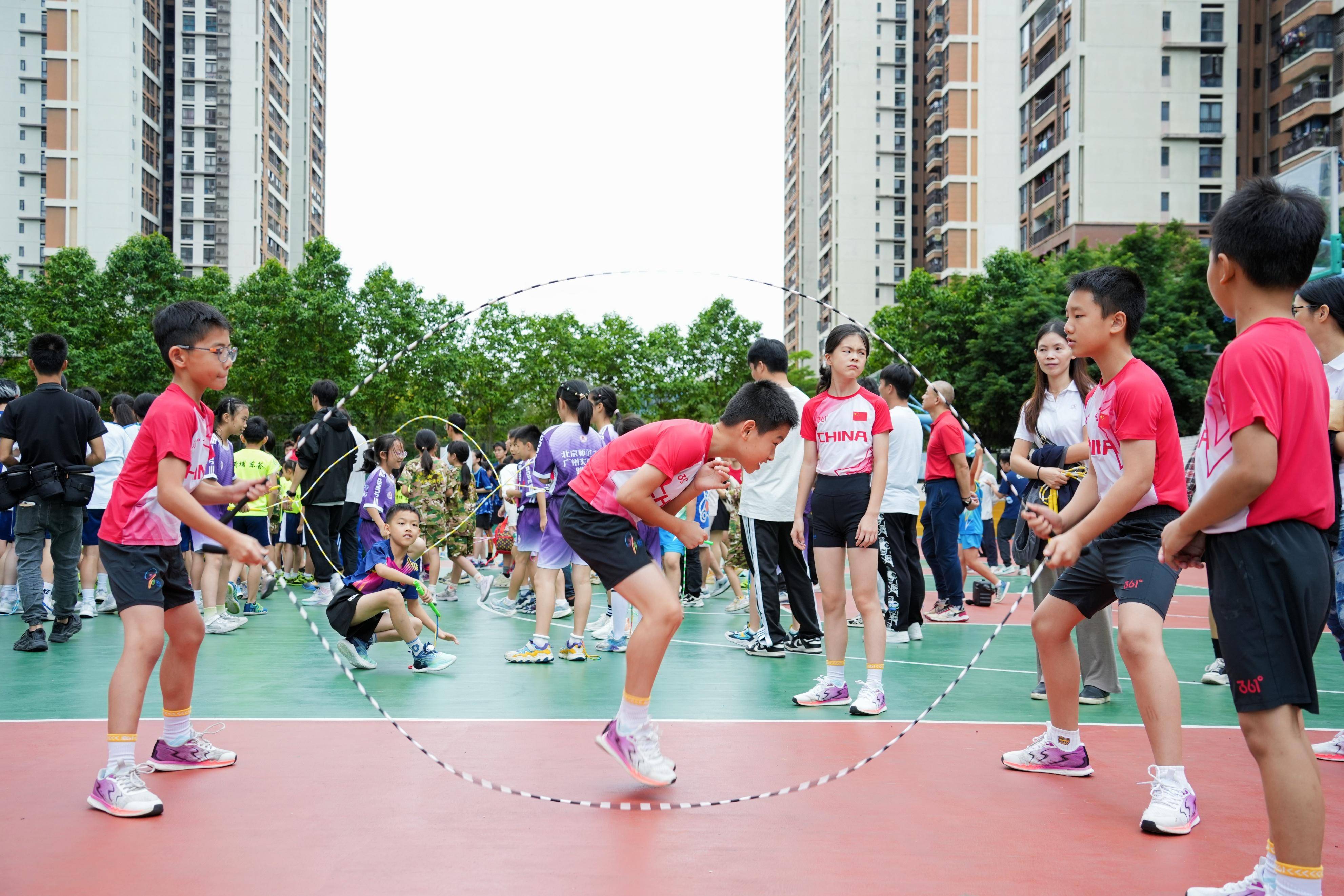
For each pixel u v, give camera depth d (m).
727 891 2.50
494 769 3.69
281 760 3.80
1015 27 66.44
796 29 100.25
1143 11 46.97
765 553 6.61
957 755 3.94
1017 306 33.22
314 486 8.81
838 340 4.87
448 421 10.97
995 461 4.93
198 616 3.61
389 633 6.18
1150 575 3.26
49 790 3.40
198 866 2.66
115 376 38.88
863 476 4.82
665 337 37.31
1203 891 2.47
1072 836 2.96
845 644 4.97
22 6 68.38
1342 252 12.89
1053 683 3.63
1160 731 3.10
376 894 2.47
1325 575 2.38
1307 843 2.28
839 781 3.57
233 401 7.60
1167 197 47.09
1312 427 2.37
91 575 8.03
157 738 4.02
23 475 6.32
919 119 83.94
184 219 72.00
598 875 2.62
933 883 2.57
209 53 72.12
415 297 40.22
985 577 9.62
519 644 7.29
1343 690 5.52
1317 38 44.31
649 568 3.57
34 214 68.81
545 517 6.37
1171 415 3.30
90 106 64.56
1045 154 50.50
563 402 6.40
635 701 3.47
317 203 94.75
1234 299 2.52
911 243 83.19
